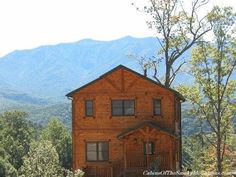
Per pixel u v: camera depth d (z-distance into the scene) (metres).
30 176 43.22
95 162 52.53
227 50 62.41
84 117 53.16
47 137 117.00
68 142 115.62
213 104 63.16
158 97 52.53
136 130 50.72
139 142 51.31
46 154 44.12
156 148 51.25
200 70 63.09
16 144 114.69
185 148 105.69
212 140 67.44
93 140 52.84
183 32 63.88
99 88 53.22
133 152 51.34
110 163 52.31
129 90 52.84
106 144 52.66
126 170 50.50
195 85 63.69
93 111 53.12
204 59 62.91
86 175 52.28
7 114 122.06
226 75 62.81
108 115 52.88
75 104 53.41
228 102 63.56
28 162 43.72
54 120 119.75
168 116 52.31
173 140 51.31
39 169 43.25
